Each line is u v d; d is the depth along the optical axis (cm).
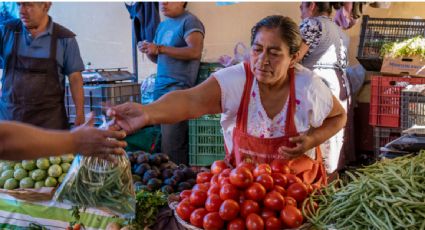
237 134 228
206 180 219
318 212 192
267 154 223
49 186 288
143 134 468
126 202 217
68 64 386
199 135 485
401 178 191
